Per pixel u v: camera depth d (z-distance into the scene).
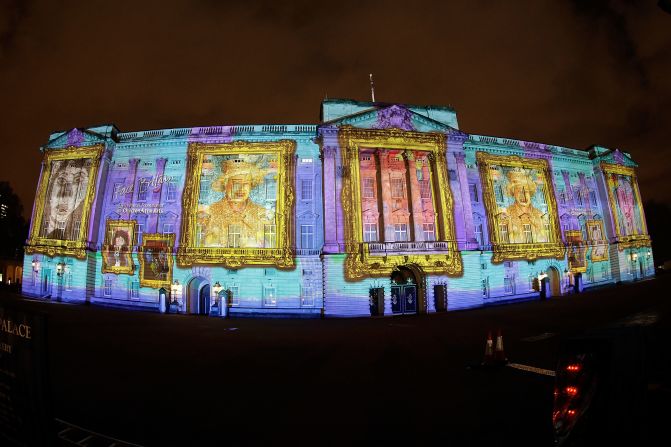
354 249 36.97
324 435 8.71
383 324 29.91
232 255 38.62
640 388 3.45
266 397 11.55
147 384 12.86
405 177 40.72
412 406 10.49
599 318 23.89
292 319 34.44
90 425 9.27
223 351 18.83
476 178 45.06
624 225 53.38
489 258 43.38
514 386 11.79
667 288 38.69
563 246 47.50
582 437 3.52
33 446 4.59
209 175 40.44
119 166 42.34
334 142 39.12
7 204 69.12
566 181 50.41
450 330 24.73
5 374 4.95
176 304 37.72
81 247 40.22
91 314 32.78
